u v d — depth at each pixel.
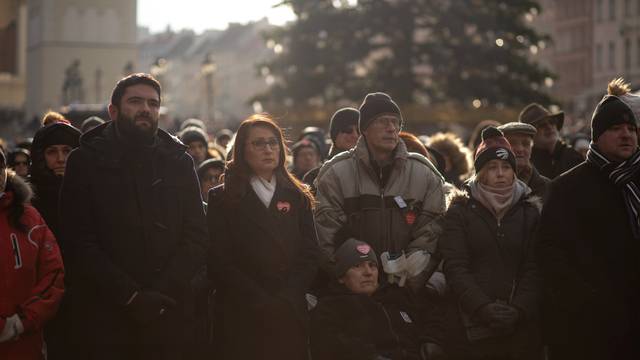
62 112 43.44
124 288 9.81
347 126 13.65
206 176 15.30
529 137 12.73
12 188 9.84
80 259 9.97
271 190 10.73
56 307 9.85
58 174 11.42
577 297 9.94
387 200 11.21
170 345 10.04
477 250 10.94
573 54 123.69
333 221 11.23
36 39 143.25
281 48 69.38
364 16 65.94
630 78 110.25
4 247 9.69
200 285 10.75
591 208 10.04
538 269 10.65
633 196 9.96
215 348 10.70
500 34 65.31
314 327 10.94
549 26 129.62
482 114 63.00
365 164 11.27
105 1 140.00
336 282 11.06
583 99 119.00
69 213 10.13
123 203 10.08
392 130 11.20
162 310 9.96
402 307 11.04
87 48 139.75
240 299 10.34
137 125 10.17
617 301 9.87
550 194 10.27
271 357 10.22
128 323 10.00
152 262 10.09
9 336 9.55
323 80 66.62
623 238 9.94
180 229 10.28
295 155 17.39
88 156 10.19
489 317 10.57
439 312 11.20
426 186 11.30
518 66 64.38
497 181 10.98
